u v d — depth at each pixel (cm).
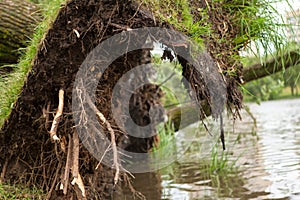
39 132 295
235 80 301
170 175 471
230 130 781
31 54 278
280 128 816
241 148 598
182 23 264
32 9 465
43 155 305
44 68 266
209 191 388
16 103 281
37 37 278
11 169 314
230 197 361
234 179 423
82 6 249
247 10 312
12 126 294
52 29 255
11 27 450
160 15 254
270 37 312
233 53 303
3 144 306
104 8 250
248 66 513
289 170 432
